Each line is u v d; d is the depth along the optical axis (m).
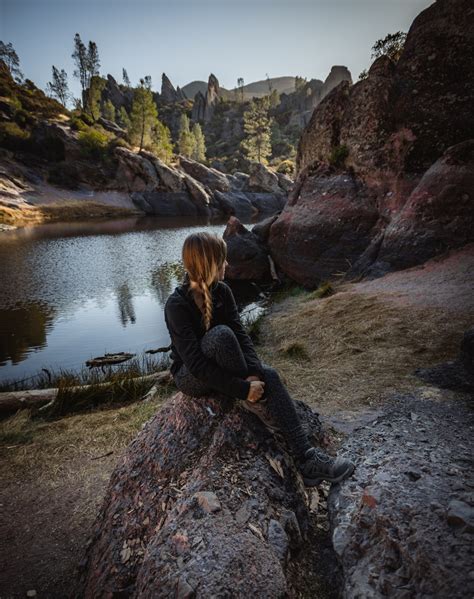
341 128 12.90
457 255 8.27
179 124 139.38
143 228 34.81
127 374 5.81
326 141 13.41
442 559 1.26
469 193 8.67
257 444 2.02
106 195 55.06
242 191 72.06
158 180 57.22
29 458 3.73
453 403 3.33
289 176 80.44
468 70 10.13
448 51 10.40
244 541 1.53
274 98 149.38
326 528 1.93
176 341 1.89
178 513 1.70
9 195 43.09
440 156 10.43
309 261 12.29
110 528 2.02
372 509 1.61
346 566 1.51
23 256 19.86
